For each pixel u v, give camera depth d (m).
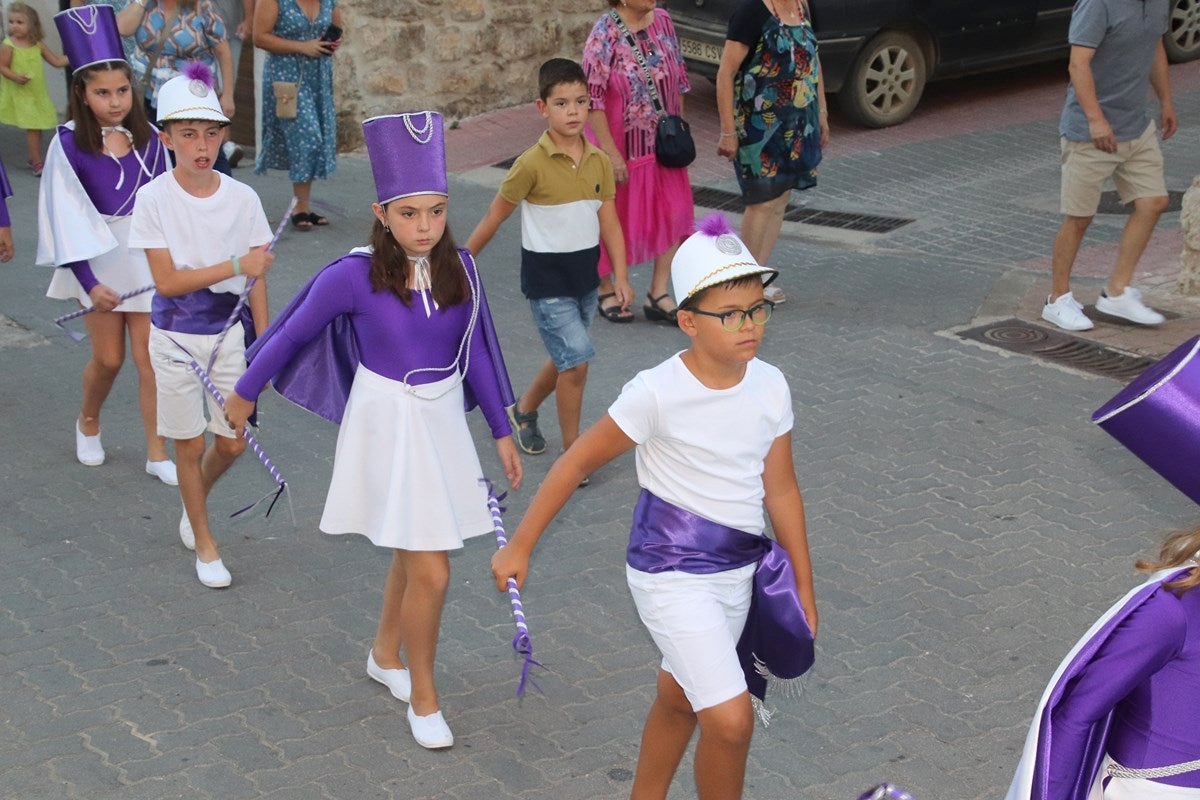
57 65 11.71
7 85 11.48
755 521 3.37
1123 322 7.86
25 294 8.48
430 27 12.62
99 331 5.77
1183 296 8.28
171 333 4.84
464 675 4.54
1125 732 2.48
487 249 9.58
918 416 6.62
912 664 4.56
